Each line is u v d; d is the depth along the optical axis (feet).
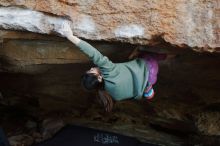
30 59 17.92
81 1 14.47
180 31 14.39
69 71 20.01
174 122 23.91
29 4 14.74
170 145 25.14
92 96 23.65
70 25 14.83
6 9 14.97
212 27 14.14
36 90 23.39
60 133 26.50
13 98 26.00
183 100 21.59
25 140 26.71
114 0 14.33
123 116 25.38
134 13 14.40
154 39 14.75
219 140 22.62
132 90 14.51
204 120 22.26
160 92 21.33
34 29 15.10
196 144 23.93
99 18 14.64
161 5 14.19
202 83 19.63
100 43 16.15
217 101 20.89
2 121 28.66
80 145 25.43
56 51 17.34
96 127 26.55
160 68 18.78
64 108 26.11
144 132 25.70
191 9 14.12
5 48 17.46
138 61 15.01
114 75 13.80
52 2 14.60
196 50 14.66
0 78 22.31
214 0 13.85
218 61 17.43
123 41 14.99
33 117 28.37
